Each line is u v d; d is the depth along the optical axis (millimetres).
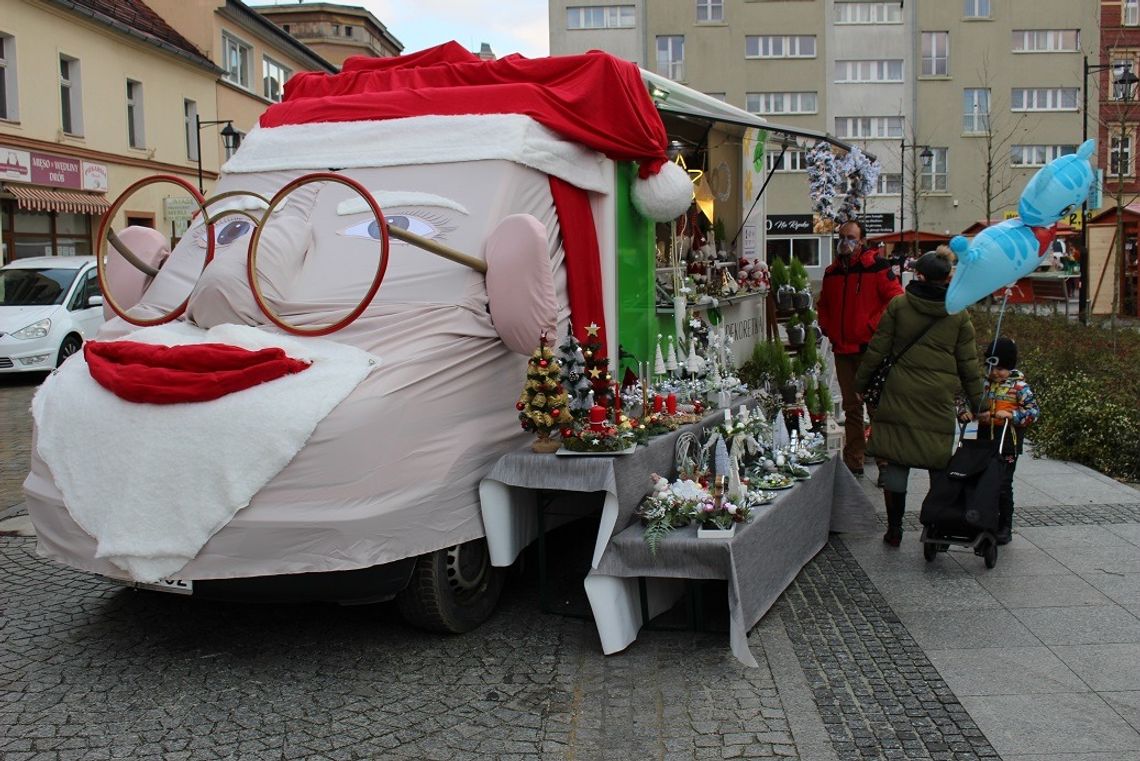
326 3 60969
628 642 5156
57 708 4504
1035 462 9320
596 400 5547
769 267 9984
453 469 4969
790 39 49438
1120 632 5246
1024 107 50031
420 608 5098
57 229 24688
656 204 6730
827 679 4770
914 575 6266
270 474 4453
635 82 6492
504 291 5176
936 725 4285
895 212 50500
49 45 23797
